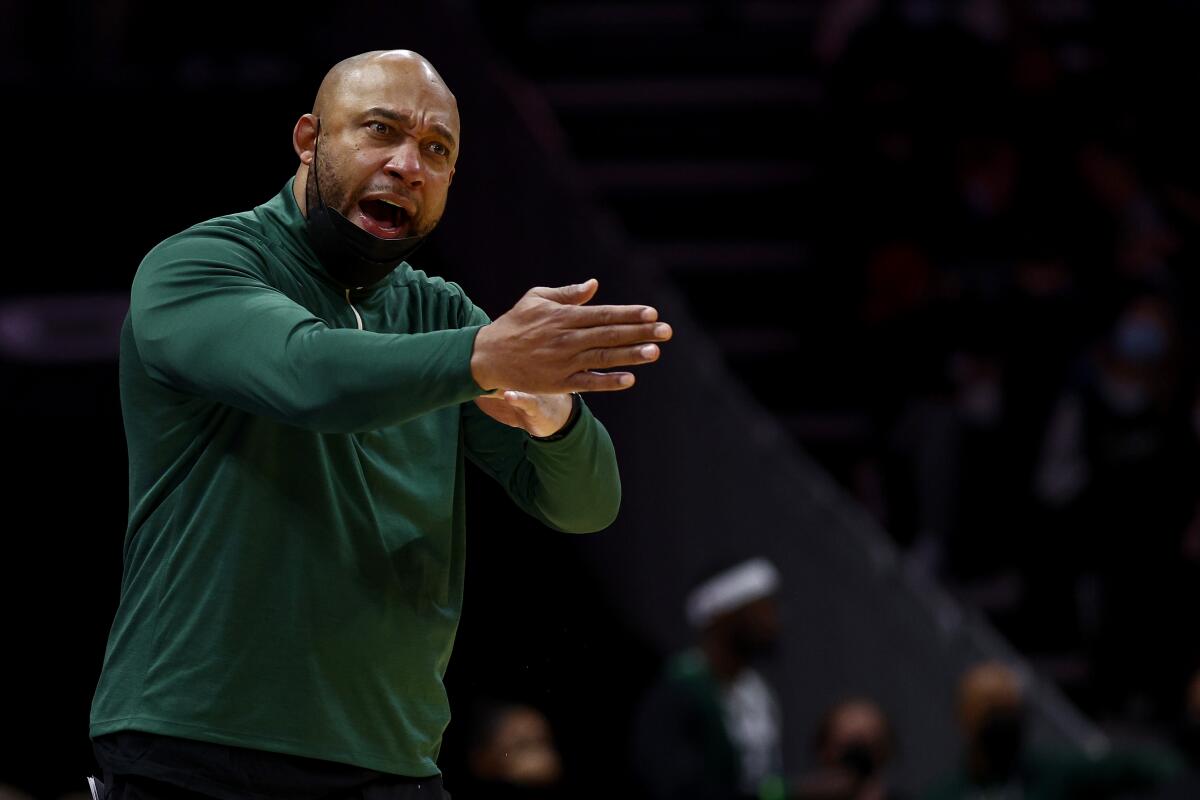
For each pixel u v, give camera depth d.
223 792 7.32
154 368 7.29
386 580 7.66
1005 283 27.78
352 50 25.00
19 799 17.31
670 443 25.06
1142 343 26.89
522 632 9.80
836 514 25.73
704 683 20.84
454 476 8.06
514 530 19.73
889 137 29.27
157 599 7.49
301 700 7.42
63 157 24.55
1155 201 29.38
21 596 23.08
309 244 7.84
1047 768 21.75
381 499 7.76
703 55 33.38
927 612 25.06
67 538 23.34
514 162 24.98
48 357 23.66
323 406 6.74
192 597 7.42
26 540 23.20
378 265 7.84
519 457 8.28
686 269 30.78
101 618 23.25
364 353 6.72
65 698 22.97
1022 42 30.02
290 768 7.43
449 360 6.68
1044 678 27.06
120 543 23.47
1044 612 27.61
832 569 25.53
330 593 7.49
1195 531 26.75
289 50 26.47
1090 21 32.31
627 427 24.61
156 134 24.72
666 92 32.66
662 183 31.62
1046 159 29.25
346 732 7.52
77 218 24.48
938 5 30.03
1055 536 27.27
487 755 17.66
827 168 30.09
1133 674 26.67
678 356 25.41
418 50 24.38
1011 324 27.52
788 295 30.77
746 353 29.69
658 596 24.88
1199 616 26.59
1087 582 27.27
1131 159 30.00
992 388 27.52
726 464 25.47
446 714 8.01
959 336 27.56
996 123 29.33
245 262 7.46
